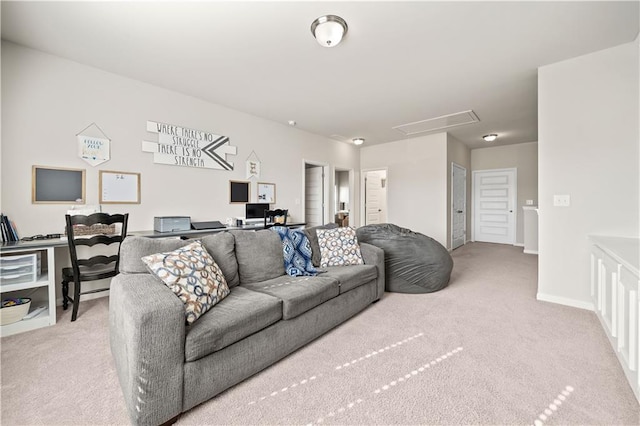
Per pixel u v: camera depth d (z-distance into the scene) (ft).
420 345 6.42
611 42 7.88
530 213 17.87
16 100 8.19
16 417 4.24
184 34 7.68
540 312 8.23
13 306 6.96
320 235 9.59
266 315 5.40
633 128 7.82
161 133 11.17
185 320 4.47
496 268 13.89
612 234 8.10
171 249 5.97
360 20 7.08
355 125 16.30
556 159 8.93
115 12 6.77
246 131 14.21
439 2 6.45
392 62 9.17
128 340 4.01
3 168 8.03
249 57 8.87
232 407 4.52
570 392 4.82
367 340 6.68
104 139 9.77
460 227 20.77
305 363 5.74
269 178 15.35
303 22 7.17
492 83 10.71
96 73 9.59
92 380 5.13
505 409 4.44
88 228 9.25
